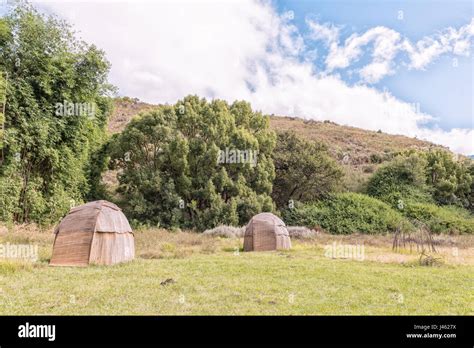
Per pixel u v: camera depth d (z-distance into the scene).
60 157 25.98
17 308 8.08
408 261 16.06
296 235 29.20
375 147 72.12
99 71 27.52
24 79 23.67
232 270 13.21
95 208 14.65
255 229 21.67
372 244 24.98
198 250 19.67
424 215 36.78
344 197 38.56
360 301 9.20
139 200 32.50
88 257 13.65
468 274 13.30
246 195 35.66
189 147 35.16
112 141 35.12
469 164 49.62
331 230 34.03
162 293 9.55
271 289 10.27
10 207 22.47
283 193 41.59
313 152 42.06
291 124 91.12
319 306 8.66
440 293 10.32
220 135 36.78
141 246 20.03
